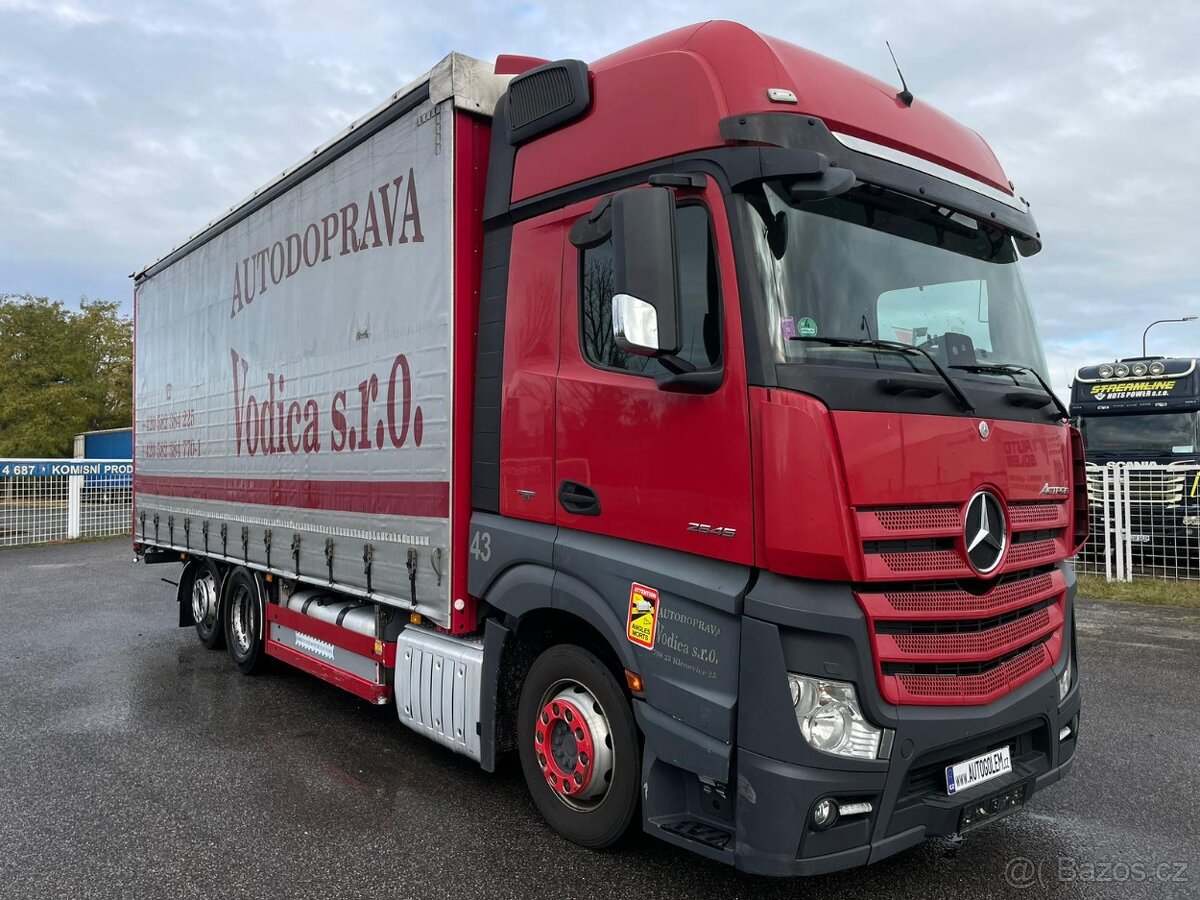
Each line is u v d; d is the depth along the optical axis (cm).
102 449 3756
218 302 705
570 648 378
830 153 311
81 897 340
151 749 516
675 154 328
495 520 409
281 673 710
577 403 364
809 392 284
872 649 282
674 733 313
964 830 307
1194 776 464
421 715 459
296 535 575
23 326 3912
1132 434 1421
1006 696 317
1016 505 334
